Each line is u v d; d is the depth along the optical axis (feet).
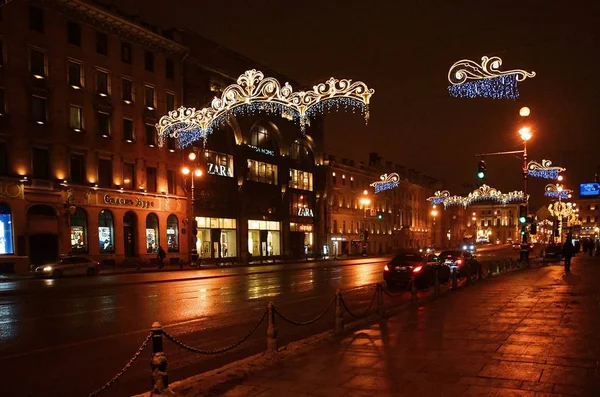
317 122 229.25
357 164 271.69
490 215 539.70
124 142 137.28
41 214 116.57
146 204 142.10
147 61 146.61
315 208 229.04
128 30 138.72
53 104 119.55
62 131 121.29
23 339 35.29
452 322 35.96
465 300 48.65
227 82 176.14
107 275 110.93
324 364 24.99
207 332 38.68
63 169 121.19
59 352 31.35
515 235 524.52
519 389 19.89
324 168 234.17
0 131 108.68
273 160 201.26
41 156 117.80
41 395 22.98
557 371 22.35
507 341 28.76
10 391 23.48
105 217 131.54
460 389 20.11
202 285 81.97
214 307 53.26
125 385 24.82
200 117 107.24
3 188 107.96
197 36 163.84
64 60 122.62
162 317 46.03
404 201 330.34
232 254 177.47
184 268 134.72
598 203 378.12
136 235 139.33
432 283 74.43
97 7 128.47
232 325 41.88
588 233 375.45
